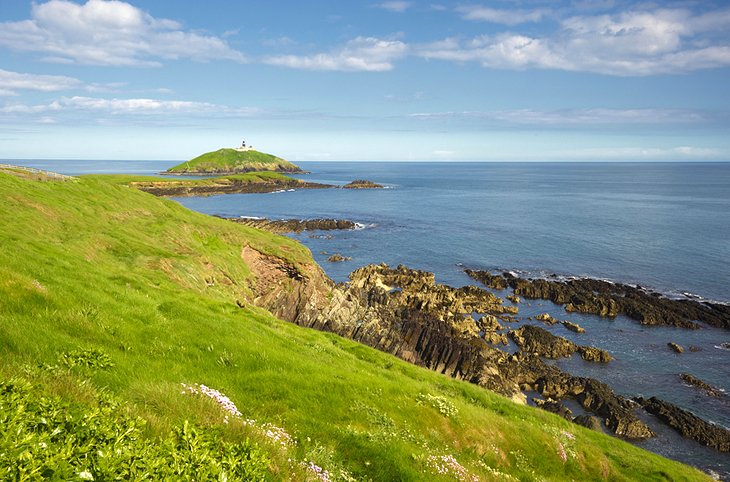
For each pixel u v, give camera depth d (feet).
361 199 623.36
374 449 43.11
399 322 168.04
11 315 45.44
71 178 175.52
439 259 296.51
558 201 611.06
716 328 190.90
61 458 17.75
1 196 119.85
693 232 371.56
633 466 82.33
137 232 146.92
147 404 33.19
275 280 180.24
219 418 33.78
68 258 88.28
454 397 87.56
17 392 23.54
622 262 284.61
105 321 55.11
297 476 29.96
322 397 54.85
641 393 140.15
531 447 71.46
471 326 180.04
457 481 43.78
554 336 172.86
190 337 61.41
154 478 19.56
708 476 91.76
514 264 284.61
